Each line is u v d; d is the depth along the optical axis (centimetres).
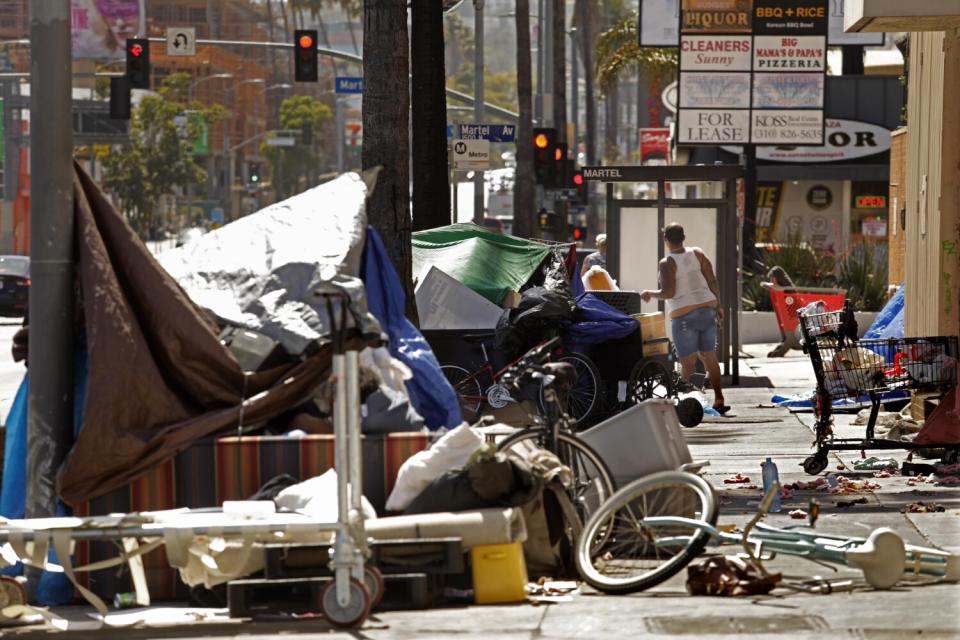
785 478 3419
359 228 2703
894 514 2848
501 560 2172
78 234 2411
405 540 2142
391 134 4166
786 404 5078
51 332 2402
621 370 4566
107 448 2323
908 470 3456
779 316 7312
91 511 2350
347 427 2028
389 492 2338
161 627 2106
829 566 2245
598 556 2302
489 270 4794
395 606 2128
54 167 2397
